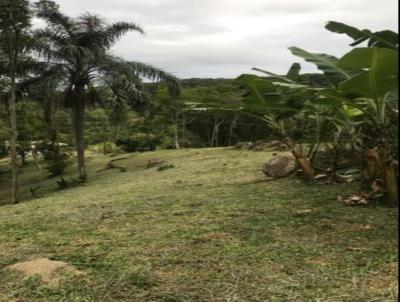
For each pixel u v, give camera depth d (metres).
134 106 20.88
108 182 16.59
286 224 5.88
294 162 9.95
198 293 3.85
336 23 6.53
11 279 4.50
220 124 40.72
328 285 3.84
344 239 5.10
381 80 5.43
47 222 7.30
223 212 6.85
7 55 18.42
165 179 13.09
